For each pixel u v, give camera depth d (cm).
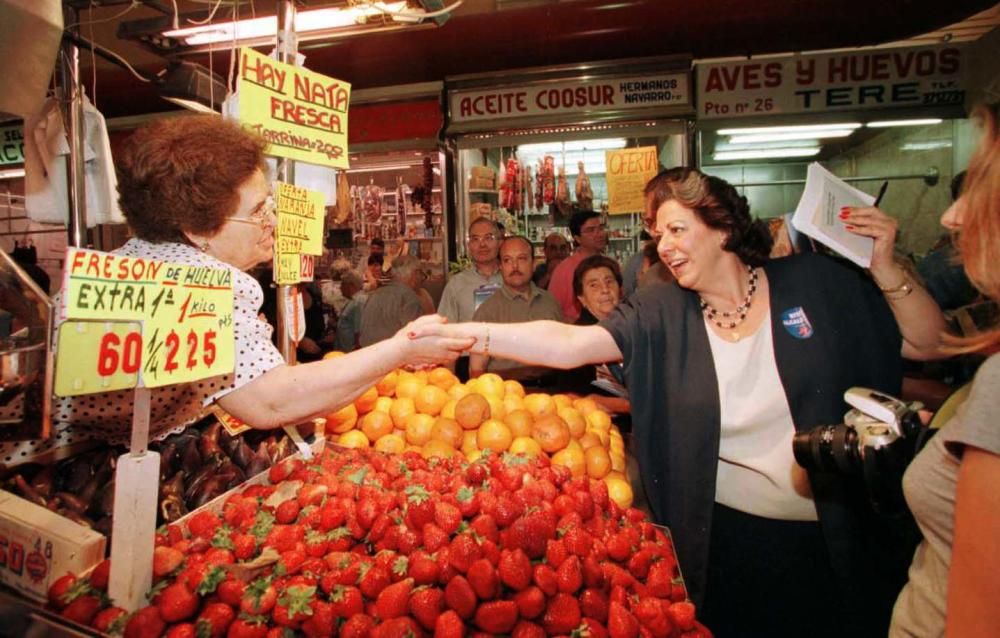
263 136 154
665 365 163
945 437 76
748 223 157
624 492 163
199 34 222
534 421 171
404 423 182
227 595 98
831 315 153
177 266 95
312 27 213
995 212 74
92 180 231
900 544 136
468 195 513
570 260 435
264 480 148
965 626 69
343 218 496
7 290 79
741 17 418
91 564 97
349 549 119
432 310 481
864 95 467
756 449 156
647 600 108
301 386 133
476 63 466
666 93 475
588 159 555
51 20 134
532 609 99
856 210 143
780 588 158
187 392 131
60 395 79
